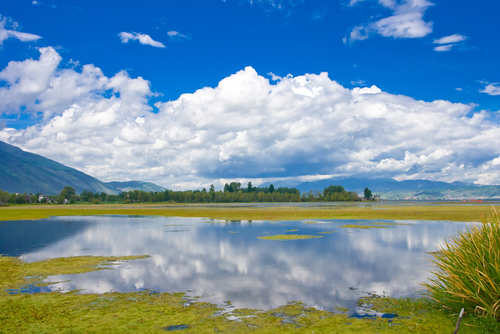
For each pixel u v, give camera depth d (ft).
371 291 57.00
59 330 39.83
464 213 255.91
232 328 40.50
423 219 213.87
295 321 42.86
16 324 41.78
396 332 38.27
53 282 63.93
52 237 138.92
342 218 232.32
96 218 263.90
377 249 100.83
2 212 346.54
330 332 38.83
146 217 274.98
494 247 40.52
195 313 46.11
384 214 264.93
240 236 136.26
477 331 36.60
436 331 37.88
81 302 51.16
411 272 71.36
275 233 146.30
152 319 43.68
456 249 45.83
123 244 116.16
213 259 86.94
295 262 82.38
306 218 235.81
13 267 77.87
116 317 44.45
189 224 200.03
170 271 73.26
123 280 65.31
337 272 71.56
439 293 46.11
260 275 69.10
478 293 39.75
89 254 96.48
